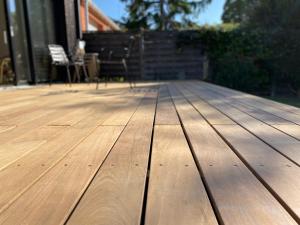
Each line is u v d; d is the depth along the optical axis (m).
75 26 6.53
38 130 1.46
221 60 6.50
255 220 0.57
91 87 4.54
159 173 0.83
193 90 3.70
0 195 0.71
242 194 0.68
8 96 3.27
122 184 0.76
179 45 6.66
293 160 0.92
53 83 5.65
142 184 0.76
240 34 6.43
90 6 8.70
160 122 1.60
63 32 6.08
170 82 5.66
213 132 1.33
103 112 2.01
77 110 2.13
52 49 4.98
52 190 0.73
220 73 6.38
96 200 0.67
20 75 4.75
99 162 0.94
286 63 6.04
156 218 0.58
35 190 0.73
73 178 0.81
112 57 6.66
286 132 1.31
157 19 12.11
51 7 5.81
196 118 1.70
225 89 3.82
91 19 10.02
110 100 2.73
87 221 0.57
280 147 1.07
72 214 0.60
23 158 1.00
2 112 2.09
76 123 1.63
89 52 6.74
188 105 2.28
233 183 0.75
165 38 6.66
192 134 1.30
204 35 6.56
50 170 0.88
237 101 2.50
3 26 4.91
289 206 0.62
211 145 1.11
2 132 1.42
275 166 0.87
